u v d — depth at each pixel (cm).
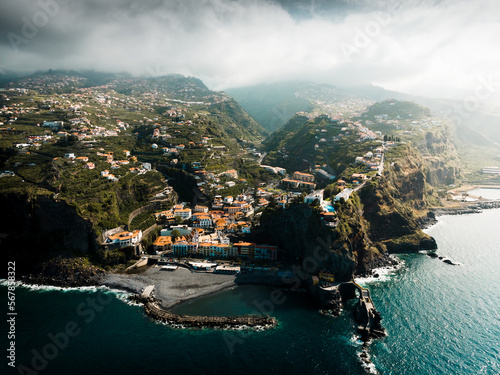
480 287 17188
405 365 11994
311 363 12112
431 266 19912
